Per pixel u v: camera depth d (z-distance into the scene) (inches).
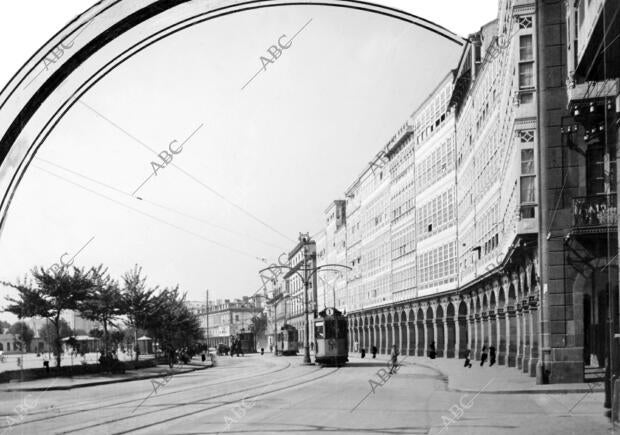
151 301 1421.0
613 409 480.1
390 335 1878.7
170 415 571.5
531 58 835.4
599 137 744.3
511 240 917.8
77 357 1481.3
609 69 673.0
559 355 736.3
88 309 1241.4
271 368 1427.2
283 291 2977.4
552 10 768.3
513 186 888.3
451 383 793.6
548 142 764.6
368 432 467.2
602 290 761.0
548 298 746.8
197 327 2311.8
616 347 525.3
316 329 1469.0
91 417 567.2
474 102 1278.3
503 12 946.1
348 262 2281.0
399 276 1759.4
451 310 1508.4
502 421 505.7
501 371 994.1
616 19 579.8
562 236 747.4
